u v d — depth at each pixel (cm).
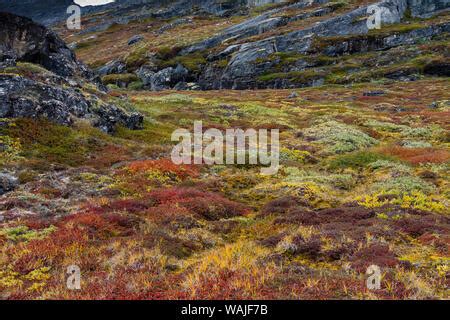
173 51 12862
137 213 1845
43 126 2889
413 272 1103
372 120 4866
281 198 2097
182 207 1908
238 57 10919
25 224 1605
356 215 1734
